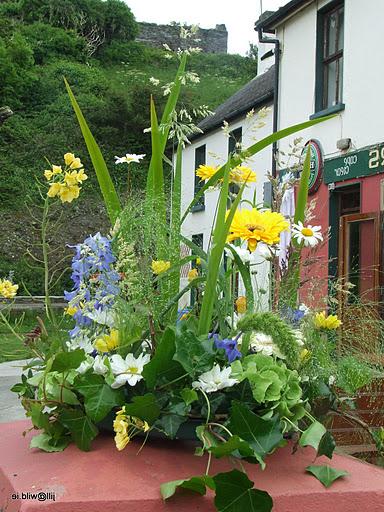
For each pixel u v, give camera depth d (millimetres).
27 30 45719
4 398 8289
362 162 11906
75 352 1761
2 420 6953
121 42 49469
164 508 1561
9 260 24000
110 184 2283
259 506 1556
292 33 14461
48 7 49844
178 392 1757
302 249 2266
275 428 1662
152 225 2082
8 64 37250
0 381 9703
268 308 2131
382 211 10836
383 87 11719
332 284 2195
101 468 1688
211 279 1938
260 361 1845
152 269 2066
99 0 50938
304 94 13977
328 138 13023
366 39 12148
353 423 2473
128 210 2100
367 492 1679
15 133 33688
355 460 1987
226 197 1999
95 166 2285
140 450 1768
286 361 1926
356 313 2123
